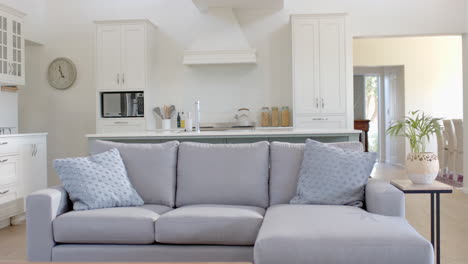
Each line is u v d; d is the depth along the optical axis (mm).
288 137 4254
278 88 6883
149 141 4359
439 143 8117
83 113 7070
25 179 4988
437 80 9234
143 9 7004
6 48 5555
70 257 2785
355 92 11758
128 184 3193
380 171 8797
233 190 3195
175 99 7000
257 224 2688
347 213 2646
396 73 9750
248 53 6531
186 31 6941
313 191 3029
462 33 6516
